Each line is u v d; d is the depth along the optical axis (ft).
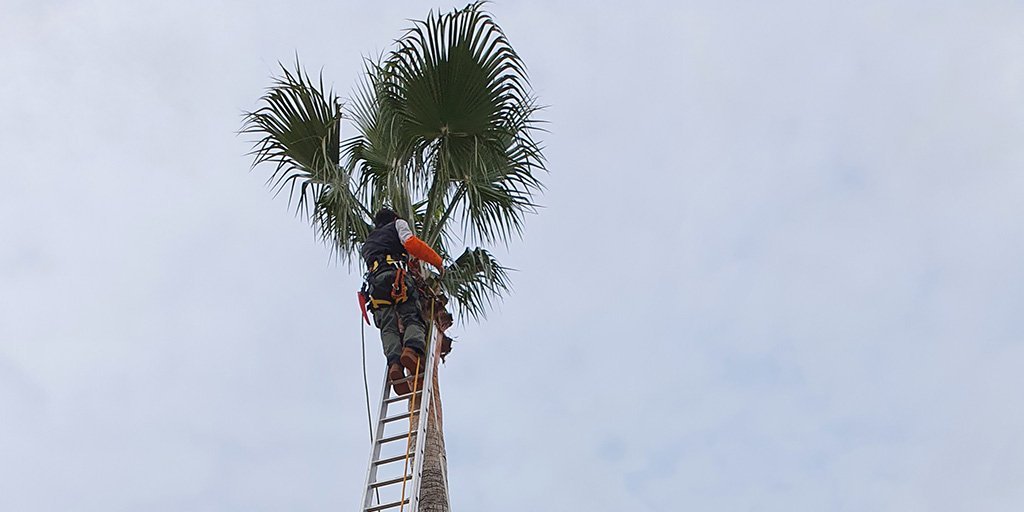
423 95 34.32
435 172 35.45
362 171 36.99
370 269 31.63
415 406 30.63
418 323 31.07
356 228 35.81
